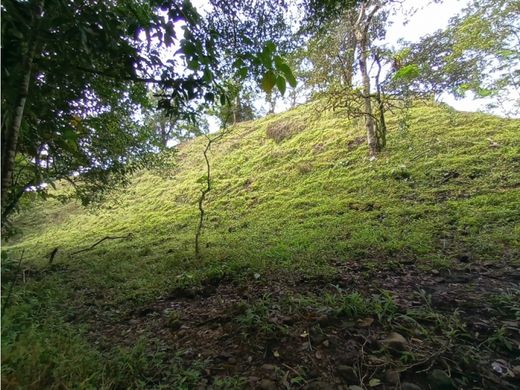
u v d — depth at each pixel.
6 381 1.72
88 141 5.85
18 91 1.95
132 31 2.64
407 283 3.66
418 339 2.50
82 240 11.69
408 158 9.34
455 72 8.05
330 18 4.63
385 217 6.67
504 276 3.65
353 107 10.38
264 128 17.39
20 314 2.88
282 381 2.16
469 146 8.95
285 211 8.91
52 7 2.17
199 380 2.24
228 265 4.87
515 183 6.70
